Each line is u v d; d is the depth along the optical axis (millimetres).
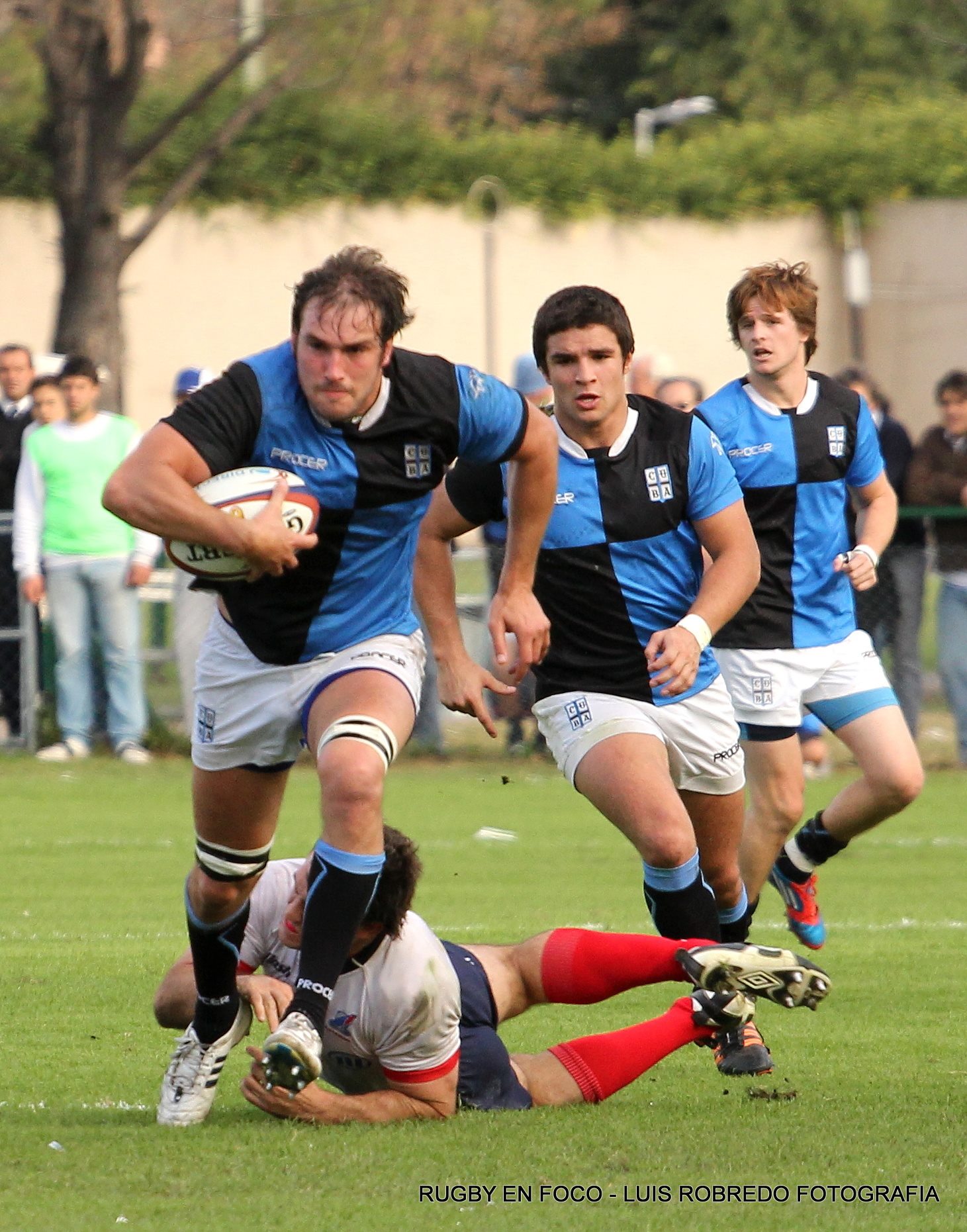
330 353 14531
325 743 15062
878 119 99562
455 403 15492
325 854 14906
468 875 33156
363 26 63312
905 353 96562
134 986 23203
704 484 19125
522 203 92000
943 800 43812
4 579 47906
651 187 94250
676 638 18250
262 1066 14680
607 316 18922
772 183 96062
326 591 15516
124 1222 13125
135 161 59844
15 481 47469
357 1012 16141
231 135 61469
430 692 49656
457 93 77500
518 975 17641
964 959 25766
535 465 16234
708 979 16625
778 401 24359
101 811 40750
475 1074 16938
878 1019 21734
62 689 46906
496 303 92250
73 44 58625
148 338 85500
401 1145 15461
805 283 24219
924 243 96000
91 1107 17125
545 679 19594
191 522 14352
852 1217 13531
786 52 120562
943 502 45500
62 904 29766
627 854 35812
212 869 15969
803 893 25125
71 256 59844
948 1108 17188
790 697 23875
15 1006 21969
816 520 24188
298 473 15094
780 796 23781
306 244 87500
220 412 14766
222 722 15797
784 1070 18969
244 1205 13602
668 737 19172
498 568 46969
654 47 124125
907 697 46469
